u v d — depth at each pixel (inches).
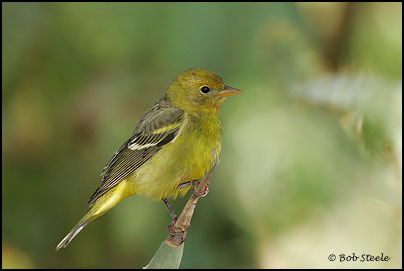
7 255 422.9
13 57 395.2
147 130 382.0
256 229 382.3
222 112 385.1
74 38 391.2
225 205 379.2
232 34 368.8
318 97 357.4
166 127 378.9
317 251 374.9
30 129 416.8
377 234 365.1
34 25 394.0
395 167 347.9
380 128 346.3
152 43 372.8
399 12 378.9
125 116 398.9
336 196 351.3
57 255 435.5
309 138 351.9
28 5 394.0
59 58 398.9
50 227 431.2
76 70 402.3
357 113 350.0
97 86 404.8
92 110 400.5
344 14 388.8
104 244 439.2
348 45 388.2
